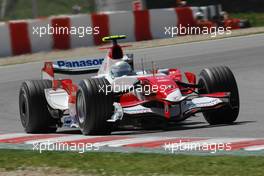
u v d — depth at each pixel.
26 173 26.06
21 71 68.06
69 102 37.09
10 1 139.75
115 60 37.19
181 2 103.56
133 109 34.00
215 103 34.44
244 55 68.25
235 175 23.45
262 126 34.78
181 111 34.28
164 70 38.09
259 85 52.66
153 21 86.25
